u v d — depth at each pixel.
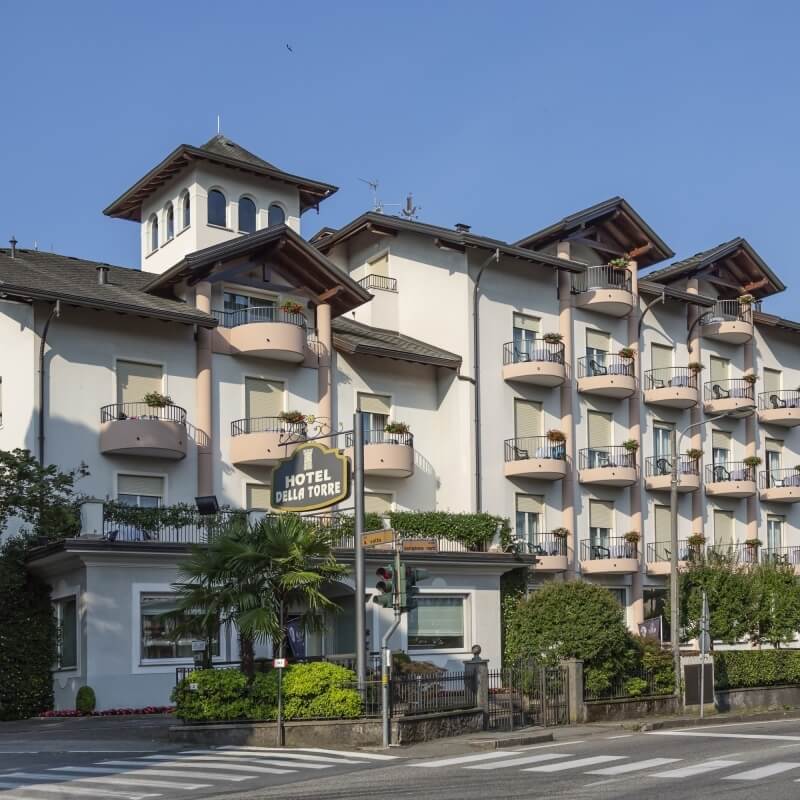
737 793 14.94
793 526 51.25
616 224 44.66
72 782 16.98
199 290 35.00
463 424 39.44
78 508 29.77
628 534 42.94
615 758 19.77
